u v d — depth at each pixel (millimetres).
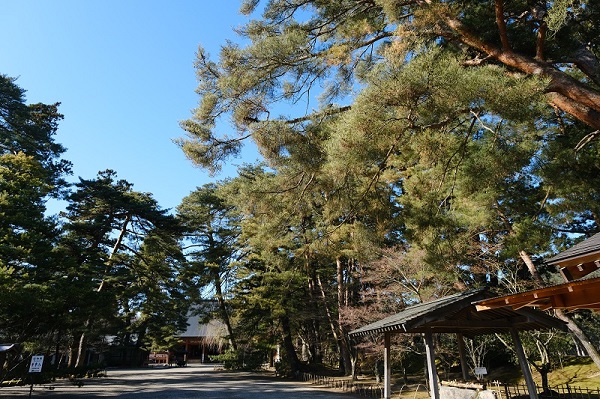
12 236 12422
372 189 8078
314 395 14477
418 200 8703
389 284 16141
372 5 9750
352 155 6145
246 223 22062
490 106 5426
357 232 8844
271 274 22094
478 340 13273
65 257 14492
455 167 7715
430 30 7203
